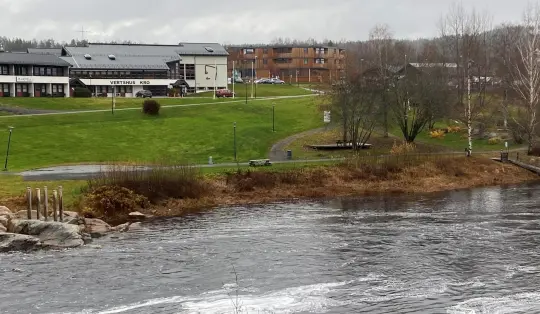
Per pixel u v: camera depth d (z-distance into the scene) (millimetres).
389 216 59281
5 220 51031
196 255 44812
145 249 46594
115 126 103062
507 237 49406
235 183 72125
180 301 35281
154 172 66812
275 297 35906
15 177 69688
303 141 97875
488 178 80938
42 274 40000
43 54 141500
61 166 79062
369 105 92188
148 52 164125
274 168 77312
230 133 100812
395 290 36969
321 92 149500
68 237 47844
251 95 152875
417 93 95250
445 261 42719
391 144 96812
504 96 117438
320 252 45500
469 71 107250
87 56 153875
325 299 35531
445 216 58844
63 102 125000
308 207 65125
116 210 60875
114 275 39875
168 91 154875
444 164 82000
